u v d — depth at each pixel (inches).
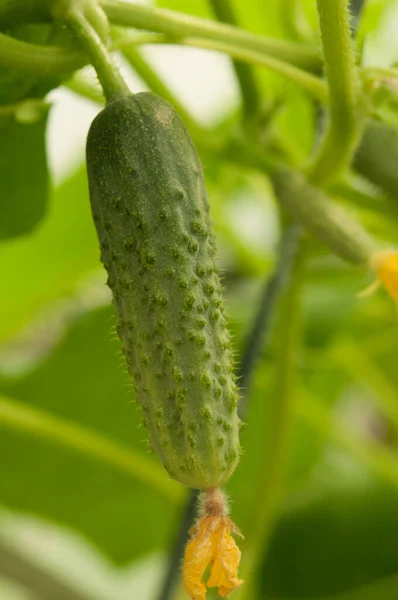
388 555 33.1
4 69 22.3
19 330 34.6
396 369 34.1
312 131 29.5
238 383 25.0
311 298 28.5
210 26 22.1
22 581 33.6
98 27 20.6
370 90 21.8
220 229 33.7
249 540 26.9
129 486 34.1
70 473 33.6
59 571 37.6
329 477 35.3
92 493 34.3
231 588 18.7
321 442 34.6
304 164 24.0
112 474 33.7
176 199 19.3
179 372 18.8
